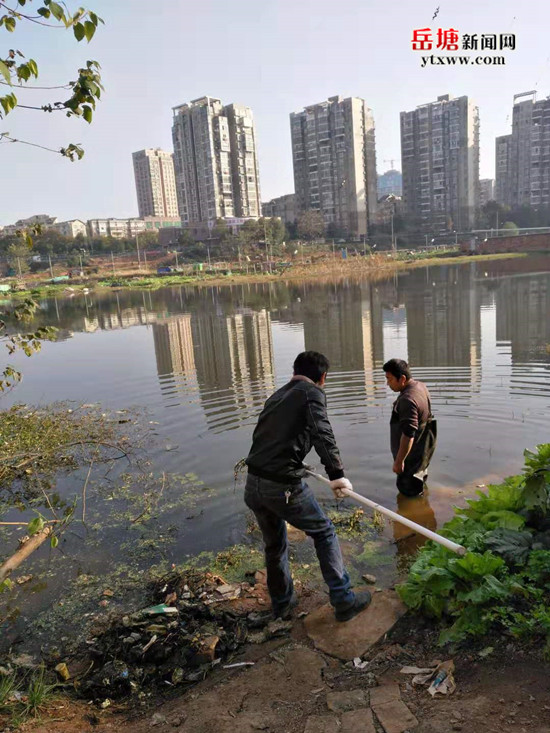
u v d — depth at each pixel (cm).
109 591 382
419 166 11088
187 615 336
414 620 311
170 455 637
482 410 707
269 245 8738
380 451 591
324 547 321
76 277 8012
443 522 439
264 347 1407
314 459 592
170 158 16650
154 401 899
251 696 261
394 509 468
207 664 297
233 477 556
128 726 252
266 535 327
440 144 10681
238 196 11719
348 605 316
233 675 284
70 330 2264
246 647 309
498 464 539
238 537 442
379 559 397
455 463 547
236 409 810
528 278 3194
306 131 10938
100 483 576
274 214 13188
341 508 480
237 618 335
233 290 4531
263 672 281
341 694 251
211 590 366
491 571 296
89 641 329
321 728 228
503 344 1198
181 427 740
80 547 447
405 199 11519
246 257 8638
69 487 576
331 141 10606
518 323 1495
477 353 1115
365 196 10875
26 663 313
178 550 430
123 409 855
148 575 399
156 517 485
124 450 665
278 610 333
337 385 906
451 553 327
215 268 7881
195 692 274
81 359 1456
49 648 328
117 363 1343
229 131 11388
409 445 473
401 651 283
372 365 1064
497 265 5141
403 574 375
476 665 256
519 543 320
